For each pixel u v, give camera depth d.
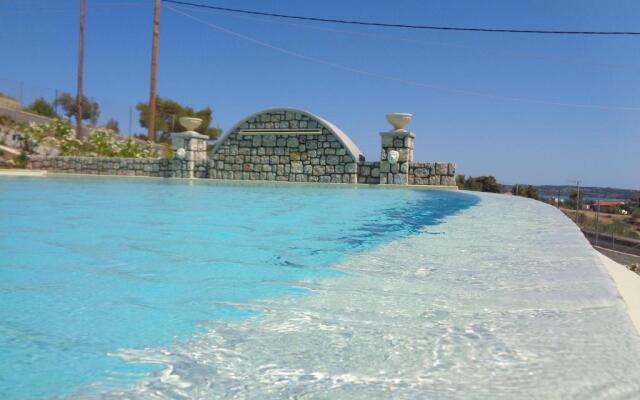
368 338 1.74
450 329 1.82
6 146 24.64
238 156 15.81
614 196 63.03
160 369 1.51
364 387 1.35
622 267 3.42
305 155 14.88
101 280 2.76
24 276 2.85
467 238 4.23
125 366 1.53
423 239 4.21
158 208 7.14
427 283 2.57
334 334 1.80
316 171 14.73
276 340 1.75
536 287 2.42
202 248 3.85
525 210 6.93
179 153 16.45
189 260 3.35
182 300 2.32
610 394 1.27
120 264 3.22
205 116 42.91
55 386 1.40
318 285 2.60
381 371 1.45
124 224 5.31
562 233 4.44
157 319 2.02
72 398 1.32
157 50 21.55
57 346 1.71
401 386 1.35
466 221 5.55
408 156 13.63
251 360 1.57
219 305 2.23
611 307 2.04
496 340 1.68
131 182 14.66
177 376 1.46
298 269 3.03
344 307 2.16
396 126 13.95
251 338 1.77
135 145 21.17
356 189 12.75
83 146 20.81
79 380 1.44
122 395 1.34
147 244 4.02
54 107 32.06
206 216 6.18
